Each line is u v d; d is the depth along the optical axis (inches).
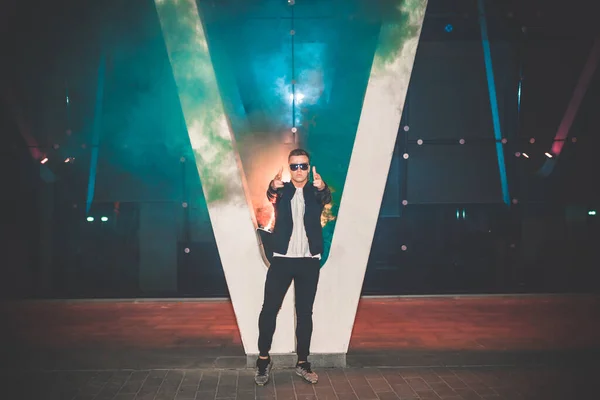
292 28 299.4
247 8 297.0
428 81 316.2
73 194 317.1
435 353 179.3
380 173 159.3
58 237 316.8
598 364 165.8
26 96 307.1
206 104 157.6
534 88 317.4
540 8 310.7
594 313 261.4
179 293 311.4
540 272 324.2
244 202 159.6
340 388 142.3
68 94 310.5
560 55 315.0
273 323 146.9
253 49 299.7
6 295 310.5
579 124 319.9
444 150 319.3
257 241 160.9
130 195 316.5
